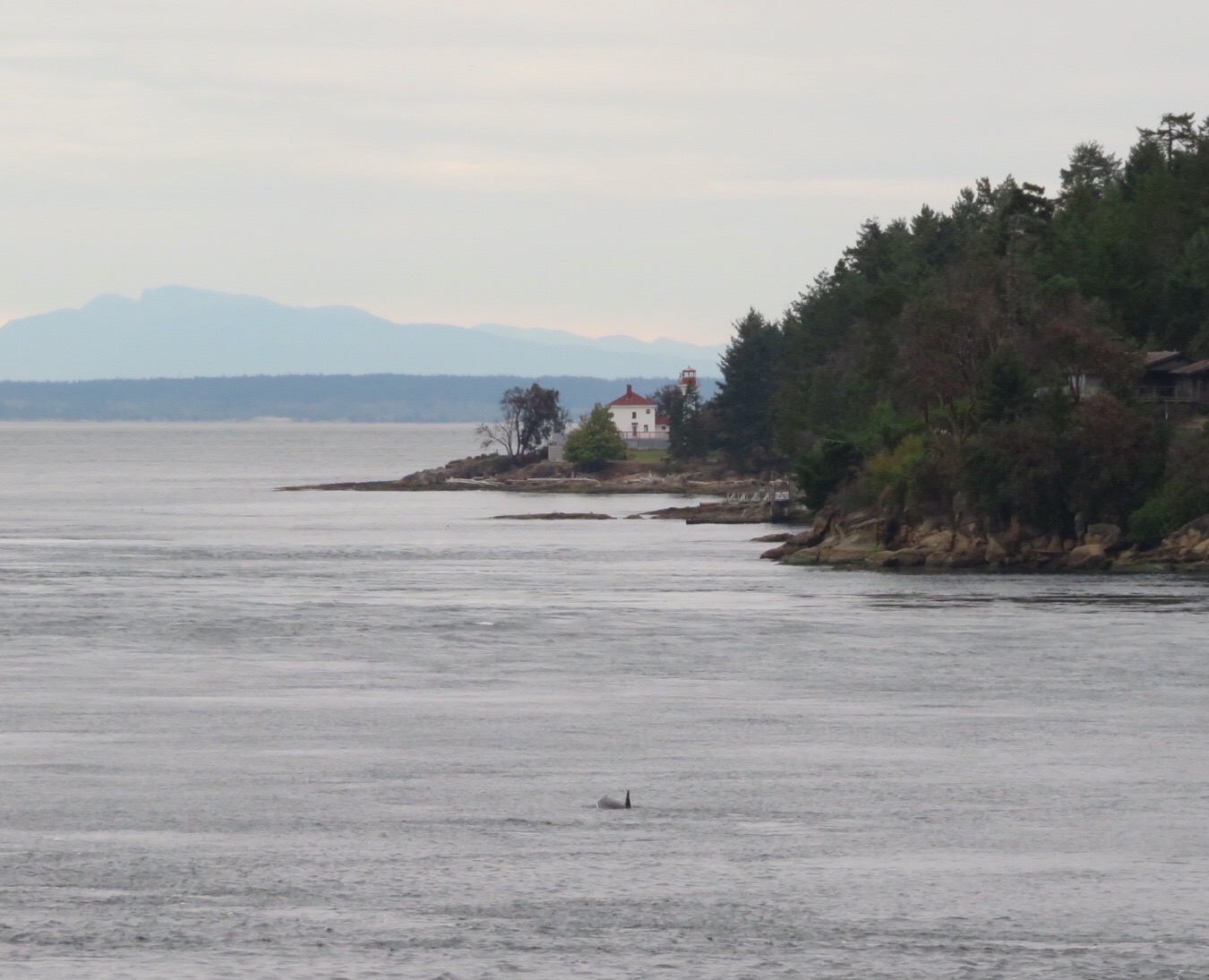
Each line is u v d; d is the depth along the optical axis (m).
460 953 102.00
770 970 99.38
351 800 149.12
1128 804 148.62
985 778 161.88
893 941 105.25
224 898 113.81
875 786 157.38
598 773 163.88
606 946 103.75
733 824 139.12
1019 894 116.31
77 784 156.62
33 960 99.44
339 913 110.31
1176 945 104.56
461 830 136.25
